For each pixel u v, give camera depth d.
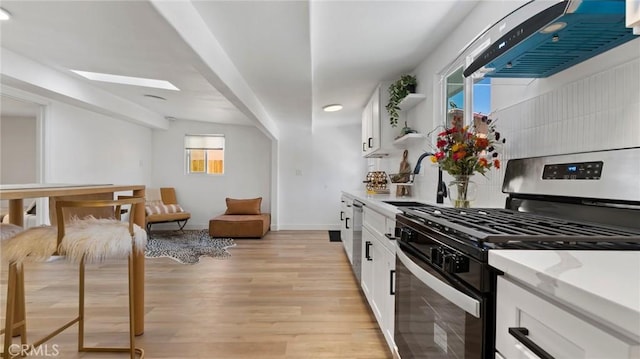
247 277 3.46
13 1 1.73
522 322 0.69
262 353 1.99
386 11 2.11
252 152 6.73
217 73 2.33
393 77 3.44
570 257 0.71
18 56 2.85
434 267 1.12
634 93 1.01
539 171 1.40
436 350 1.11
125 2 1.59
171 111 5.65
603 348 0.49
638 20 0.74
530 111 1.52
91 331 2.22
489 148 1.70
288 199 6.68
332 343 2.11
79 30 2.12
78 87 3.81
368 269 2.51
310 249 4.82
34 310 2.55
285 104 4.25
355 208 3.20
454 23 2.27
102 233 1.61
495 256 0.76
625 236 0.84
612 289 0.50
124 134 5.56
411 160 3.34
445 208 1.66
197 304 2.72
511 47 1.13
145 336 2.18
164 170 6.59
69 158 4.31
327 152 6.69
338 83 3.64
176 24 1.72
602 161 1.11
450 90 2.59
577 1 0.90
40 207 3.90
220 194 6.69
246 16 1.95
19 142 5.69
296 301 2.80
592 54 1.16
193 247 4.85
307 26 2.05
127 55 2.64
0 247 1.50
